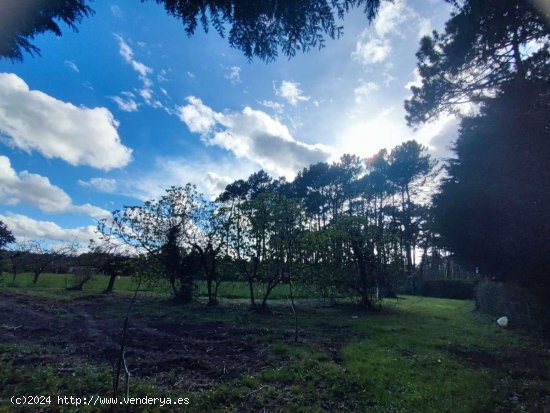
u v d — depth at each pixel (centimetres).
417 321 1160
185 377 485
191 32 317
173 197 1476
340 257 1484
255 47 329
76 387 411
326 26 311
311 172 4219
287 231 1284
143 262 1412
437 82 1063
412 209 3759
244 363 564
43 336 688
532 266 919
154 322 920
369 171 3981
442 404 429
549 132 784
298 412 391
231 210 1409
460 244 1116
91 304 1233
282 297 1808
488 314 1397
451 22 850
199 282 1564
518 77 852
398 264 1570
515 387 514
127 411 364
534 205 827
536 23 617
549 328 973
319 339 777
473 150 1062
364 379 498
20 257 2038
